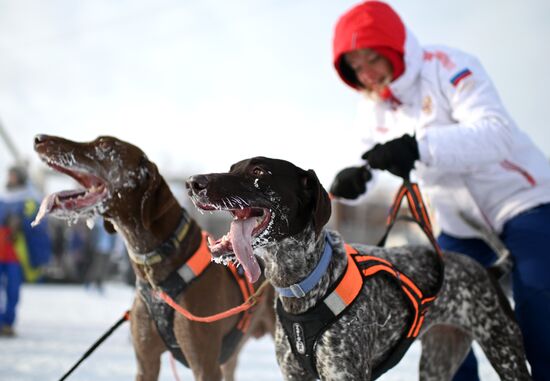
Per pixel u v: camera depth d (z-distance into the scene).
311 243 2.41
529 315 2.81
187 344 2.89
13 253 6.23
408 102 3.22
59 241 15.24
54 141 2.91
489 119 2.92
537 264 2.83
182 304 2.88
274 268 2.45
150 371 3.06
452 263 2.84
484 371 4.77
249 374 4.67
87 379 4.28
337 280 2.42
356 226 22.52
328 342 2.37
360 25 3.11
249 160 2.45
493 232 3.01
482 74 3.06
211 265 2.98
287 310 2.47
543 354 2.77
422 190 3.33
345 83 3.44
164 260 2.89
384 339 2.56
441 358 3.05
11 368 4.56
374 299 2.50
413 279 2.73
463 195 3.12
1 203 6.38
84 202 2.89
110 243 12.12
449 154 2.84
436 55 3.16
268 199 2.36
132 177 2.90
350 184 3.38
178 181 17.75
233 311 2.75
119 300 11.16
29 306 9.45
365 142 3.49
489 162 2.91
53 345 5.77
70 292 12.86
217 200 2.27
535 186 2.97
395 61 3.13
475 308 2.81
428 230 2.78
